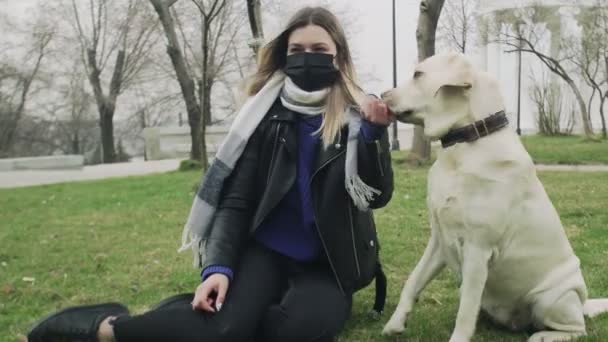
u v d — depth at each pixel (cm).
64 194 989
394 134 1855
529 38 2147
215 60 2122
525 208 265
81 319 243
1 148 2962
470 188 256
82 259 502
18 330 329
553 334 272
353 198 261
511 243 266
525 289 277
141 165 1856
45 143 3238
